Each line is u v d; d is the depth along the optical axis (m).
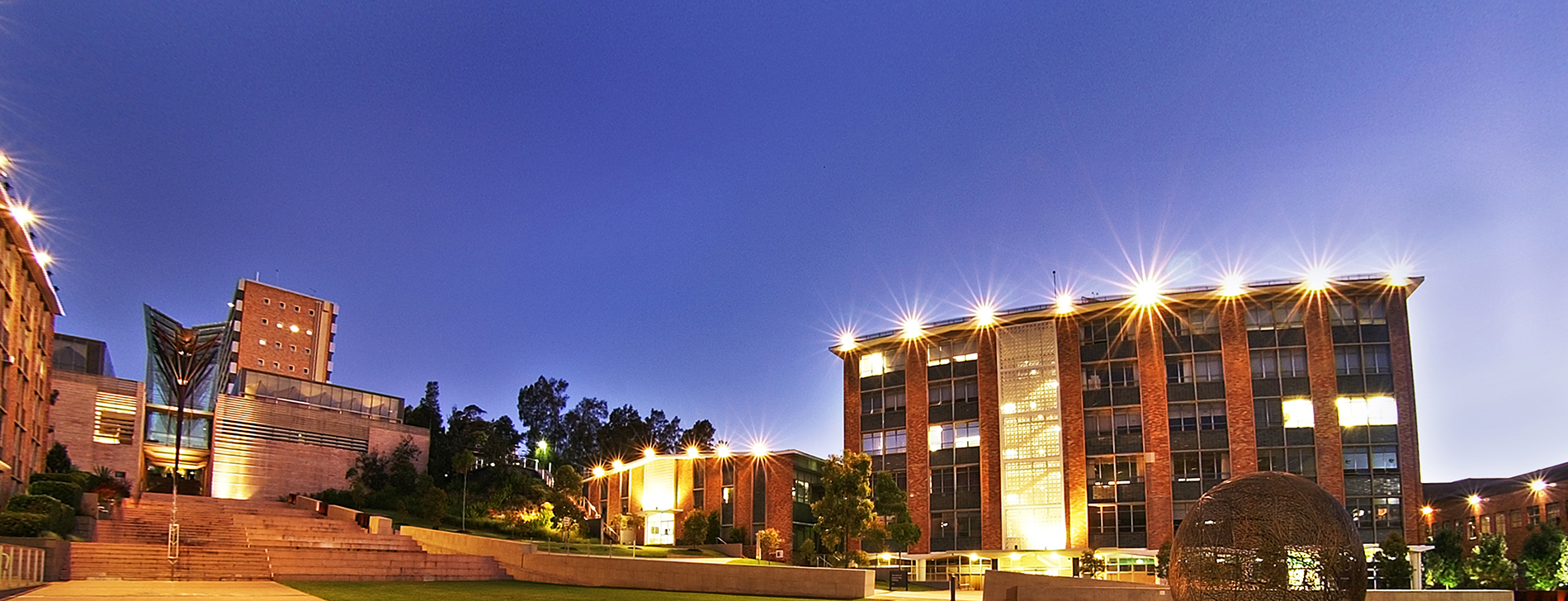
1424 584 58.31
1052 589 31.08
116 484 58.97
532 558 40.62
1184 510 62.56
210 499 58.62
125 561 36.31
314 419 77.56
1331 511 16.97
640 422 115.88
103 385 67.44
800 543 71.81
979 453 68.44
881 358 75.25
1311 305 63.25
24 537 34.75
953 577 29.42
